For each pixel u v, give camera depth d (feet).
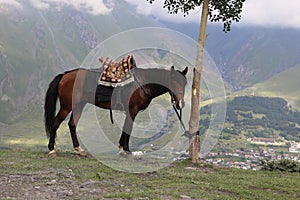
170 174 27.17
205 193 21.99
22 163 27.89
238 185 25.58
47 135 32.12
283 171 34.47
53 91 31.86
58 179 23.39
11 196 19.22
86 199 19.29
